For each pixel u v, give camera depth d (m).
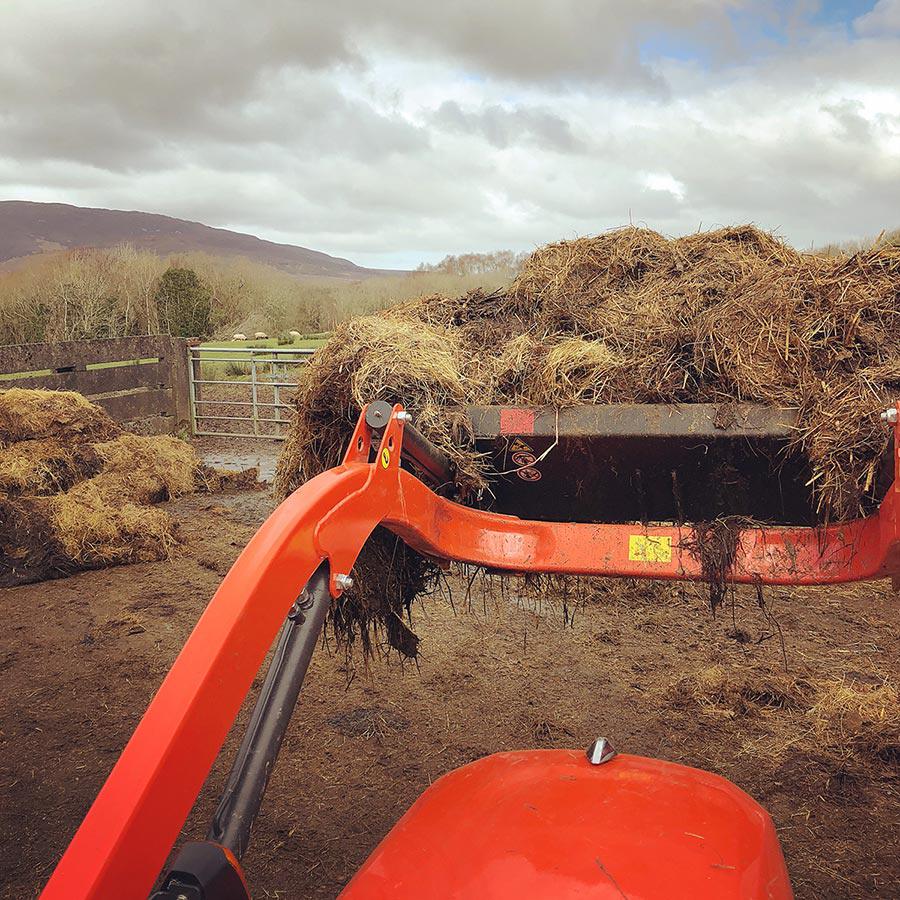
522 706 4.47
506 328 3.48
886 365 2.68
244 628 1.37
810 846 3.30
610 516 3.02
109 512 7.38
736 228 3.84
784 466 2.72
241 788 1.43
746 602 5.86
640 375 2.97
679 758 3.95
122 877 1.06
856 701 4.36
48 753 4.18
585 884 1.37
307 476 2.91
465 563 2.72
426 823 1.62
